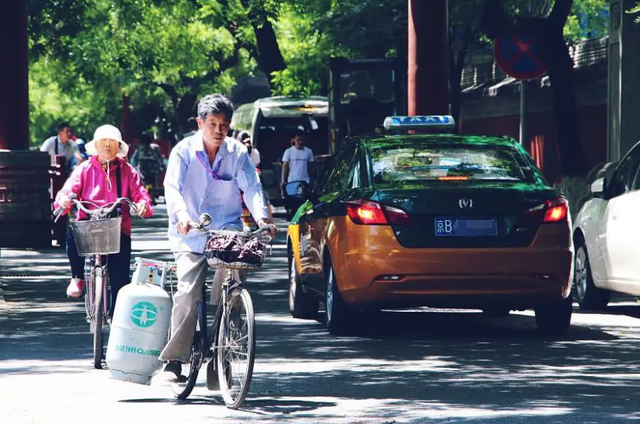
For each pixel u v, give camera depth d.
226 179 20.98
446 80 48.62
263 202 20.77
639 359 25.47
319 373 23.73
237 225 21.09
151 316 21.52
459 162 29.62
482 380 22.92
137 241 60.19
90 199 25.08
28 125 58.38
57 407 20.44
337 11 75.44
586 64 68.25
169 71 126.81
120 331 21.52
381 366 24.59
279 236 64.12
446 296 28.12
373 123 76.62
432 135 30.70
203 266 20.78
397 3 74.00
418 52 48.53
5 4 57.78
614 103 55.97
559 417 19.44
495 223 28.23
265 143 88.88
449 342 28.06
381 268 28.03
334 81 75.06
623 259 32.41
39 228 56.47
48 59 93.56
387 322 31.80
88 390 22.02
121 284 24.66
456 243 28.08
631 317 33.03
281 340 28.38
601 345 27.52
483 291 28.17
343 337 28.92
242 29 100.06
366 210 28.31
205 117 20.69
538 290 28.33
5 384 22.58
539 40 53.94
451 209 28.12
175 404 20.70
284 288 39.91
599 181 33.53
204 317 20.92
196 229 20.30
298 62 93.44
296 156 69.38
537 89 73.50
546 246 28.31
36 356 25.94
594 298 34.78
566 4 53.69
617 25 55.38
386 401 20.88
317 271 30.45
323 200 30.86
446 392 21.70
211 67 131.62
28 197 56.28
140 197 25.02
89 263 25.31
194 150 20.83
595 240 34.12
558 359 25.50
